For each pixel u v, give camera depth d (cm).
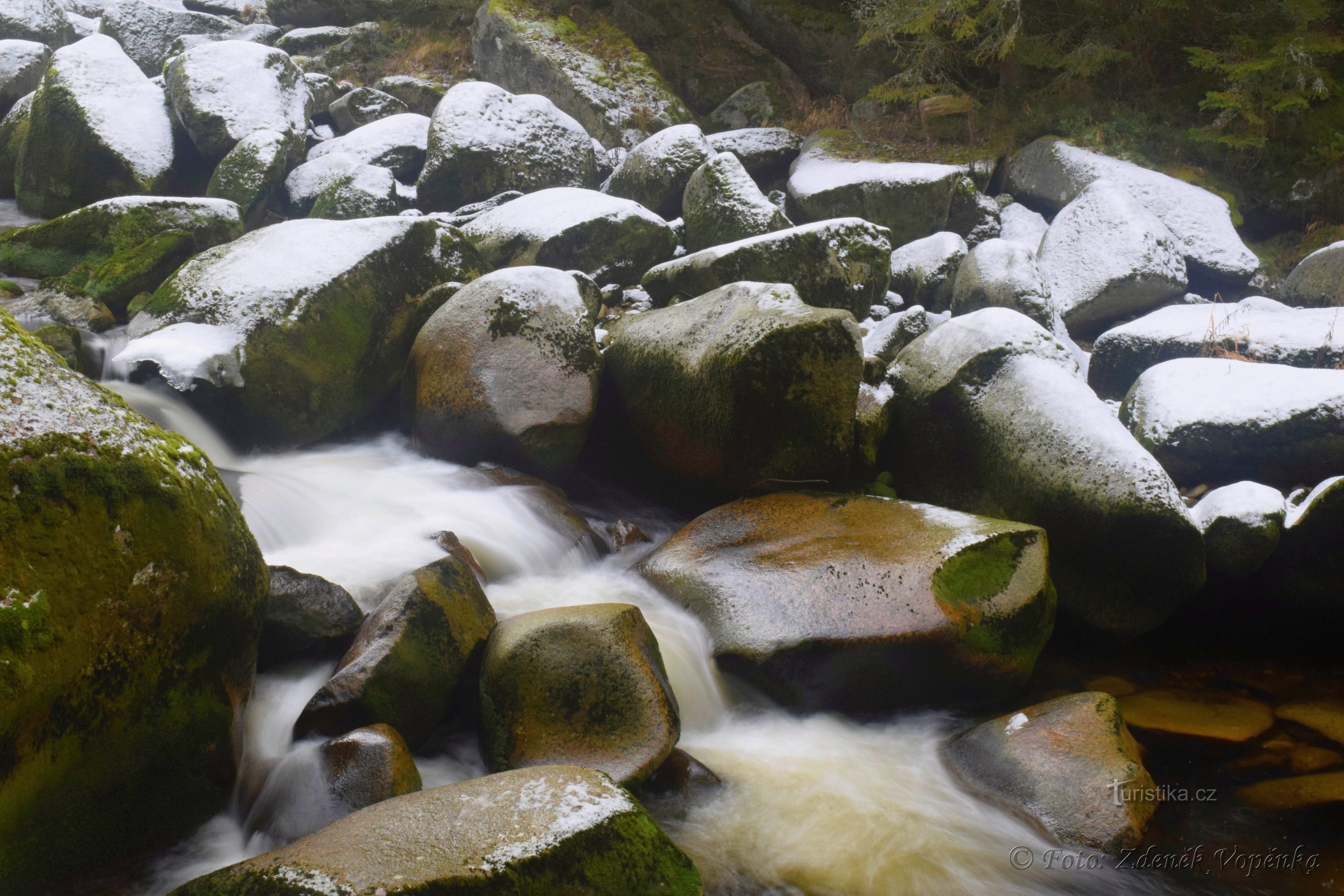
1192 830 354
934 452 573
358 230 659
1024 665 438
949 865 334
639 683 368
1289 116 999
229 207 802
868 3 1102
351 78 1372
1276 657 486
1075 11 1095
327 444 619
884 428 590
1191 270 887
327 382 606
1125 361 715
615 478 622
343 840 275
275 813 325
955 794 375
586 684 366
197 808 323
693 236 866
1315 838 349
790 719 425
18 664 254
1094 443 495
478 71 1337
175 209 780
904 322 701
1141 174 941
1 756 253
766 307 540
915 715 430
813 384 522
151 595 296
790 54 1246
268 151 919
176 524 305
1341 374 561
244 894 259
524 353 578
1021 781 368
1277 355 655
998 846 344
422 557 464
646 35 1288
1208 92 971
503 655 375
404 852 267
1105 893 325
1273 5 1021
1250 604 523
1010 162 1050
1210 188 991
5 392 277
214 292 601
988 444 541
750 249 724
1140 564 481
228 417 581
